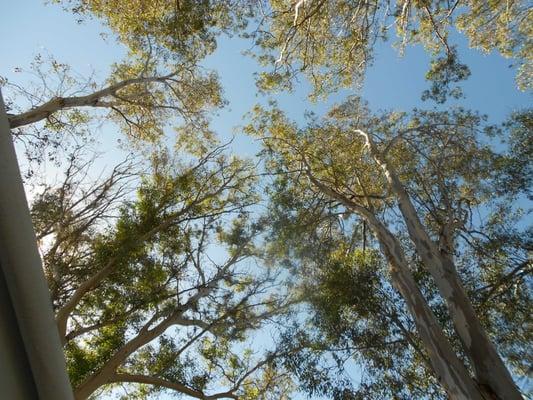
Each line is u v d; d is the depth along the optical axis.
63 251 12.58
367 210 11.97
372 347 10.71
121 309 12.39
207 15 13.97
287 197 14.38
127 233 12.62
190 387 11.89
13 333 2.09
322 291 11.46
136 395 13.37
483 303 11.75
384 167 12.81
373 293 10.91
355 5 14.40
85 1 13.99
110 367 10.30
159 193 14.26
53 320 2.12
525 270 11.77
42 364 2.07
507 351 11.92
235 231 14.73
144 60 15.48
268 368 12.82
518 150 13.82
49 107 12.09
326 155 15.41
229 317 12.93
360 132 15.01
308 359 10.82
